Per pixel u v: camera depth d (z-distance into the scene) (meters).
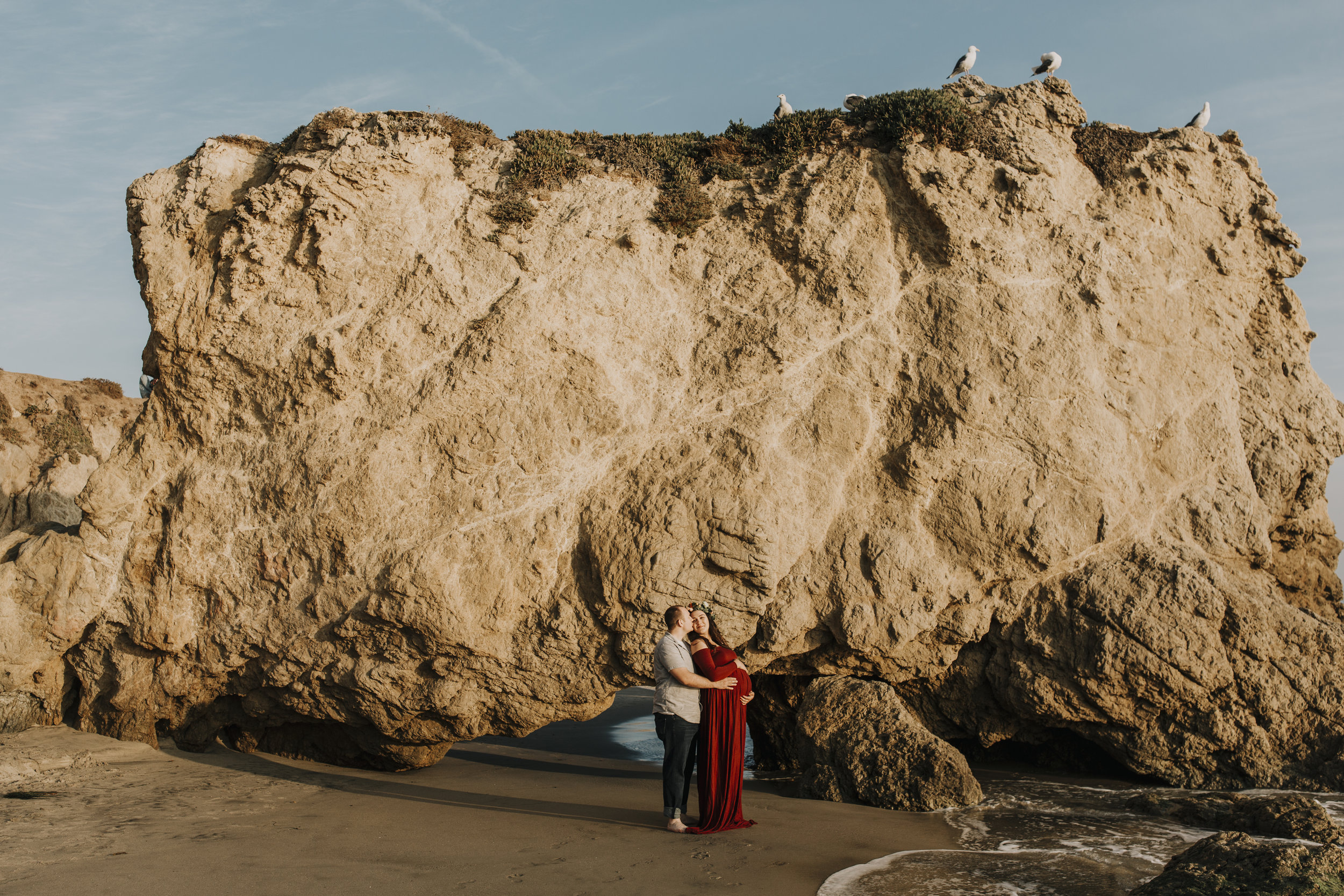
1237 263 12.41
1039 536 10.63
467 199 12.07
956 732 11.76
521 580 10.47
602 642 10.44
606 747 15.08
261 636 10.70
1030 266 11.55
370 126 12.03
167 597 10.91
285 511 10.98
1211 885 5.86
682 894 6.18
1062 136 12.38
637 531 10.48
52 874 6.43
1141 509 11.17
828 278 11.62
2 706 10.72
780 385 11.31
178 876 6.42
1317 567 12.55
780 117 13.13
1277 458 11.95
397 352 11.28
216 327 11.47
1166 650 10.29
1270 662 10.48
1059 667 10.68
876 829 8.28
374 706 10.51
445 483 10.84
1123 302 11.68
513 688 10.53
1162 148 12.38
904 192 11.80
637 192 12.20
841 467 11.03
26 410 31.98
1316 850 6.19
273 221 11.53
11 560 11.46
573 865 6.79
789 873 6.73
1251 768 10.31
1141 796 9.58
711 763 7.87
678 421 11.20
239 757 11.44
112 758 10.48
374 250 11.63
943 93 12.06
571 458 10.98
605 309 11.55
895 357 11.33
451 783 10.56
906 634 10.41
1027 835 8.23
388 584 10.23
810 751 10.13
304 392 11.30
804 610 10.52
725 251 12.00
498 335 11.12
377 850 7.18
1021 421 10.98
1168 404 11.65
